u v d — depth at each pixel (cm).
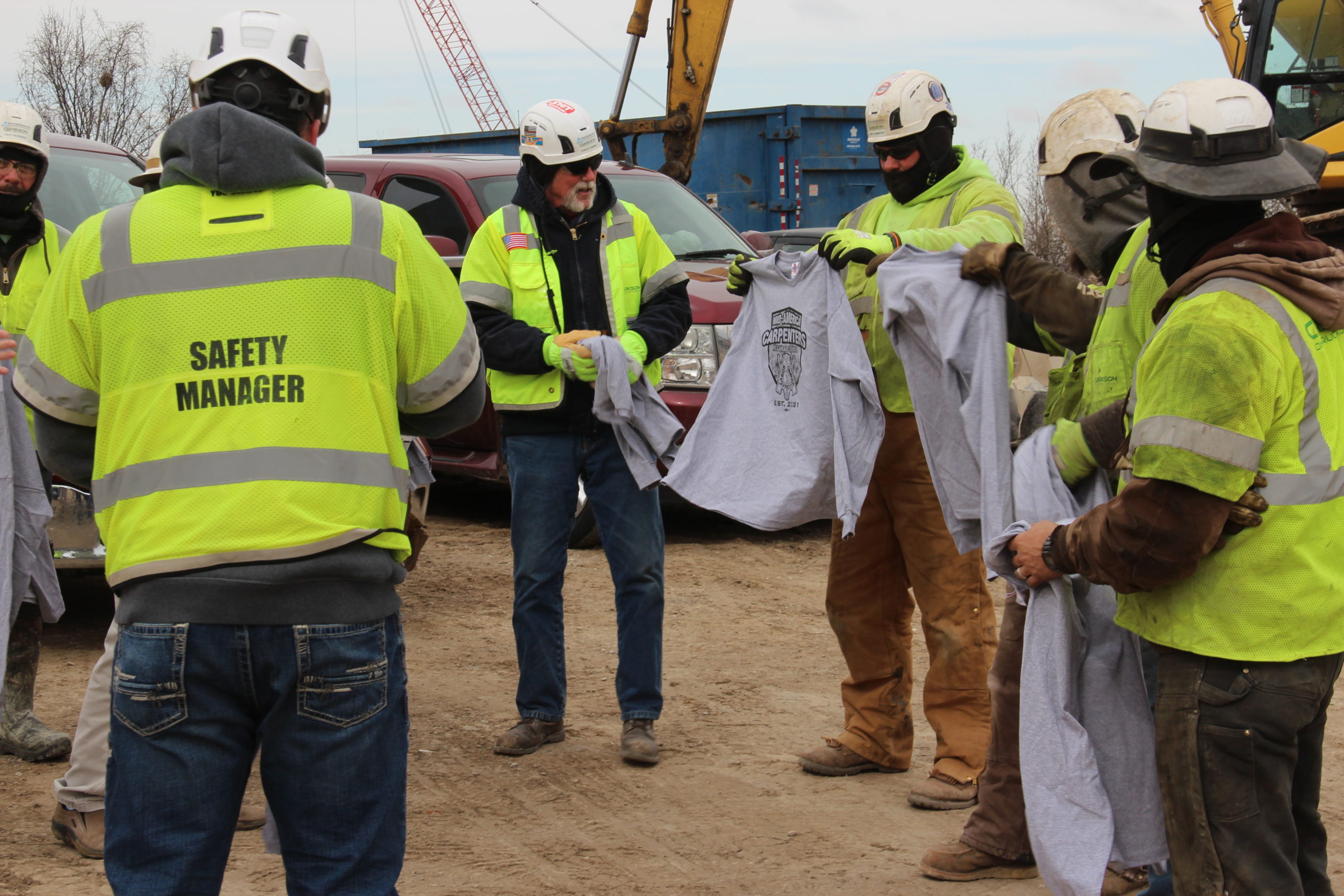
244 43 247
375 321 243
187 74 257
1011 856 355
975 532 347
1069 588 281
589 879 363
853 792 432
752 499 416
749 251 885
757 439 420
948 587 416
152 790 234
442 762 459
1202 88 248
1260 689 244
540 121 456
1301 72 1068
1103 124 314
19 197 430
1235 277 243
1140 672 289
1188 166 246
